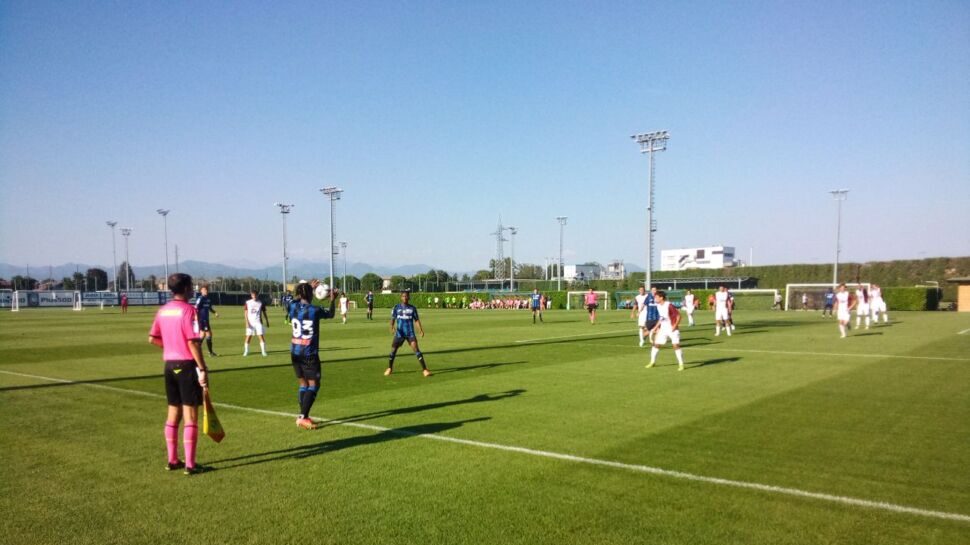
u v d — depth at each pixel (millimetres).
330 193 55656
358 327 30312
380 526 4641
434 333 25531
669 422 8117
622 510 4926
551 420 8281
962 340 20188
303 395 8000
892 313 42094
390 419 8469
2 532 4594
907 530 4520
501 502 5129
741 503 5070
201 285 17641
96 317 42750
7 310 59969
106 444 7266
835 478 5723
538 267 122688
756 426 7859
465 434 7516
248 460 6492
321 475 5930
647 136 39562
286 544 4344
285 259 60469
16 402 10070
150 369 14336
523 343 20578
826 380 11750
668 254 107438
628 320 36062
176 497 5348
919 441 7066
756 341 20484
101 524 4746
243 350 19188
